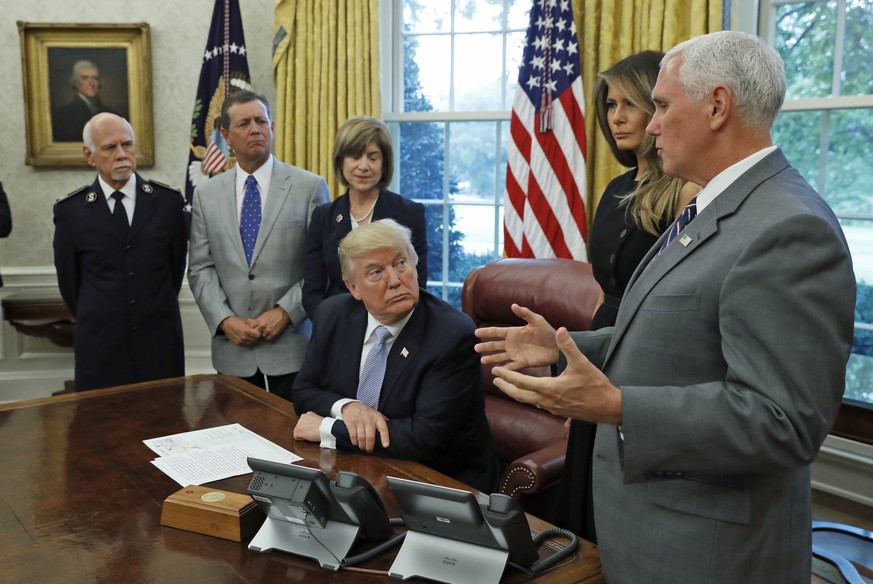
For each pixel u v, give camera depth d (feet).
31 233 15.30
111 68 14.90
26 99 14.79
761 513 3.89
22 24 14.60
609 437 4.40
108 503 5.13
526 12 13.34
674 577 4.00
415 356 6.36
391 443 6.04
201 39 15.12
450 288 14.58
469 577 3.98
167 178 15.38
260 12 14.96
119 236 10.16
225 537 4.58
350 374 6.66
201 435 6.53
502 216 13.92
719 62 3.83
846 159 10.49
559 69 11.88
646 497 4.12
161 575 4.16
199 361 15.65
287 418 7.05
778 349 3.49
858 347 10.61
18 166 15.16
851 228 10.52
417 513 4.14
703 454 3.57
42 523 4.82
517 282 8.79
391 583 4.07
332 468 5.77
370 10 13.44
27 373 15.46
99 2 15.01
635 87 6.06
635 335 4.17
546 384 3.73
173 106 15.26
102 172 10.12
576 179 11.90
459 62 14.02
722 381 3.77
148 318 10.32
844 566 5.78
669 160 4.12
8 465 5.84
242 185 10.13
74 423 6.91
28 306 14.23
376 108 13.67
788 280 3.49
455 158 14.24
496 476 7.21
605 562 4.34
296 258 10.09
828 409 3.53
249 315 9.93
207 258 10.23
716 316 3.84
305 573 4.18
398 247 6.18
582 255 11.95
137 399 7.70
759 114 3.86
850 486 10.36
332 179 13.94
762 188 3.86
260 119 9.87
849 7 10.30
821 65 10.68
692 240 4.00
